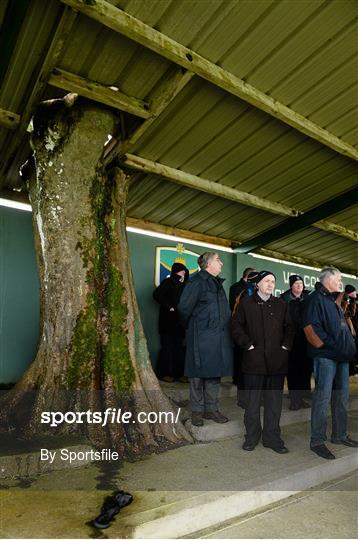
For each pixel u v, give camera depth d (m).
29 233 5.74
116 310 4.03
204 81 3.97
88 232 3.99
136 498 2.64
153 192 5.91
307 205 6.60
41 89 3.55
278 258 8.58
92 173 4.08
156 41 3.26
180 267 6.12
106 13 2.98
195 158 5.16
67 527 2.26
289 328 3.87
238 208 6.56
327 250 8.77
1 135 4.40
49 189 3.93
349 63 3.87
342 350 3.70
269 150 5.10
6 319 5.41
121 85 3.87
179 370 5.97
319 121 4.61
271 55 3.70
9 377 5.33
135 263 6.62
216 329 4.02
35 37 3.24
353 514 2.85
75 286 3.84
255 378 3.73
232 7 3.21
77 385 3.64
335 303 3.80
